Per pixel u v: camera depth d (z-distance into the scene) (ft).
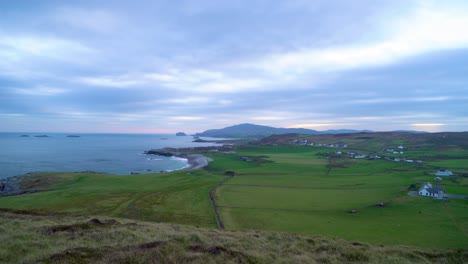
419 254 64.44
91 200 187.62
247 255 47.52
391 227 138.21
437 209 179.32
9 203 177.27
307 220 151.12
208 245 50.34
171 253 43.83
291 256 51.47
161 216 153.28
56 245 47.70
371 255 57.77
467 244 113.91
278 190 246.88
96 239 53.31
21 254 41.88
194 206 179.32
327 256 54.65
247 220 148.77
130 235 57.41
